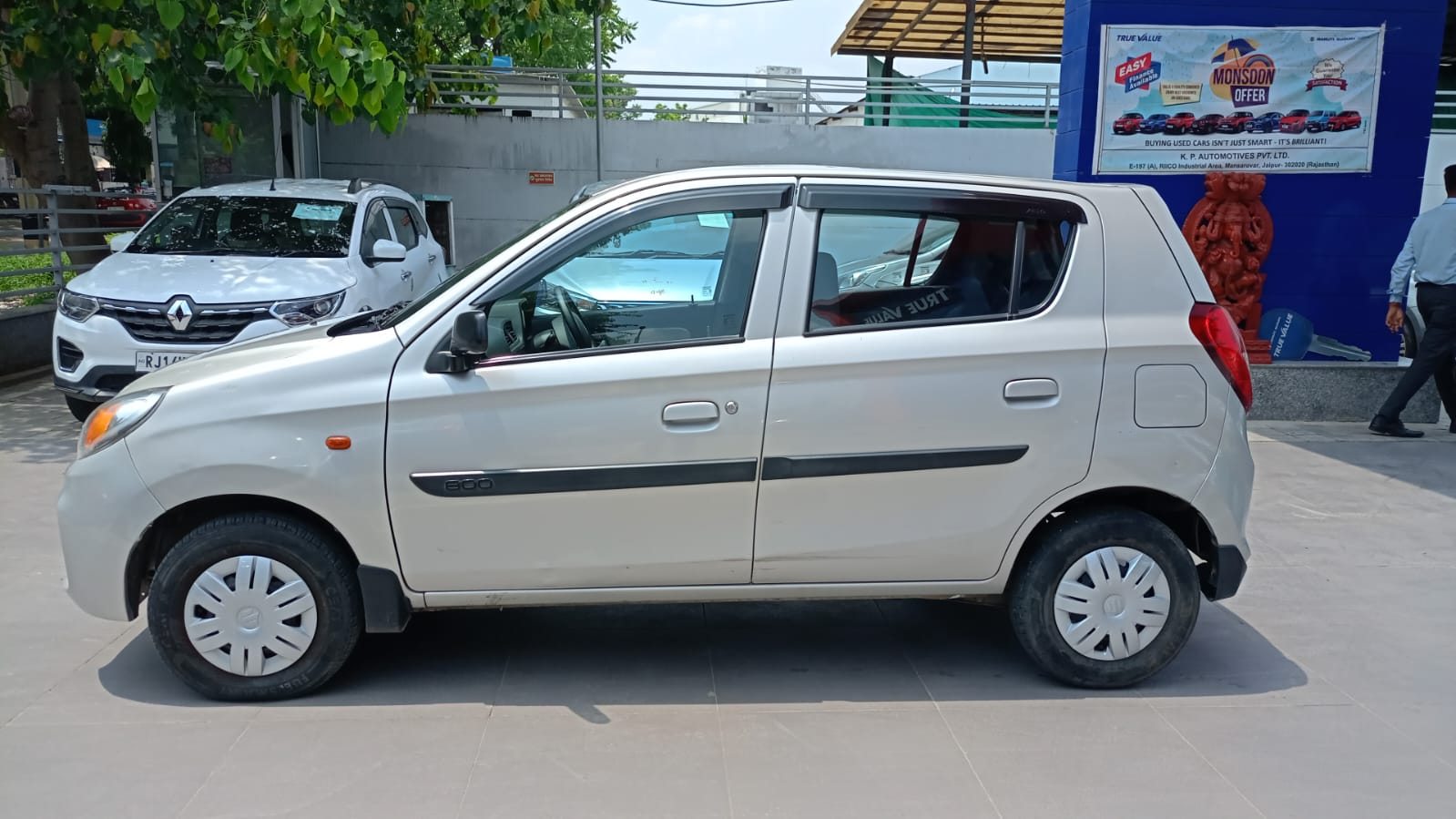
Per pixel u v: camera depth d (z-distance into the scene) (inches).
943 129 639.8
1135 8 333.4
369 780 131.0
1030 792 130.8
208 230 330.0
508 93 655.8
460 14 479.8
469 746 139.8
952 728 146.9
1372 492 267.4
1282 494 265.6
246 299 282.7
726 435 145.3
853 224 149.9
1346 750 142.4
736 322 147.6
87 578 146.9
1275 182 345.7
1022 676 164.1
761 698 155.6
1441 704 156.1
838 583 153.6
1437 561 218.8
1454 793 131.9
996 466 149.6
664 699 154.7
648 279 148.7
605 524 147.0
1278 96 339.9
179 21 311.3
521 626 180.7
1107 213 154.1
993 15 751.1
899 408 147.2
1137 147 341.4
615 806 126.2
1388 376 340.5
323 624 147.9
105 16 348.8
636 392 144.1
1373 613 191.5
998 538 152.3
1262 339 354.3
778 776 133.6
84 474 145.9
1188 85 338.3
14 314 382.0
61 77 475.2
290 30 308.8
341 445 142.1
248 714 147.3
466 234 629.3
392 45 456.1
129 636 173.3
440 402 142.9
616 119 627.5
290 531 145.0
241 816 123.0
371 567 145.9
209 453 141.7
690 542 148.9
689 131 628.1
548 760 136.6
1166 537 154.2
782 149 636.1
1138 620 155.5
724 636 178.5
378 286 323.3
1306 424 341.4
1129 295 153.0
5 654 165.9
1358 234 349.7
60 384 288.7
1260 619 188.2
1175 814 126.6
